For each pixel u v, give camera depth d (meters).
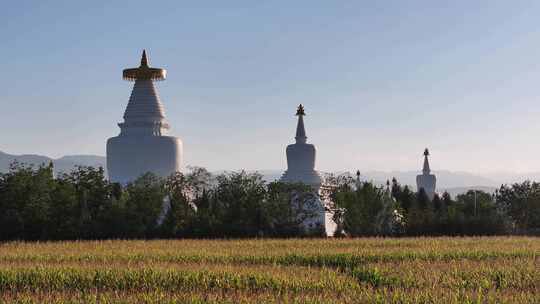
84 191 84.88
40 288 39.91
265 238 80.19
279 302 32.59
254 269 43.25
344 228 93.12
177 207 85.50
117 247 63.69
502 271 43.22
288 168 135.50
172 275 40.94
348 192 92.81
